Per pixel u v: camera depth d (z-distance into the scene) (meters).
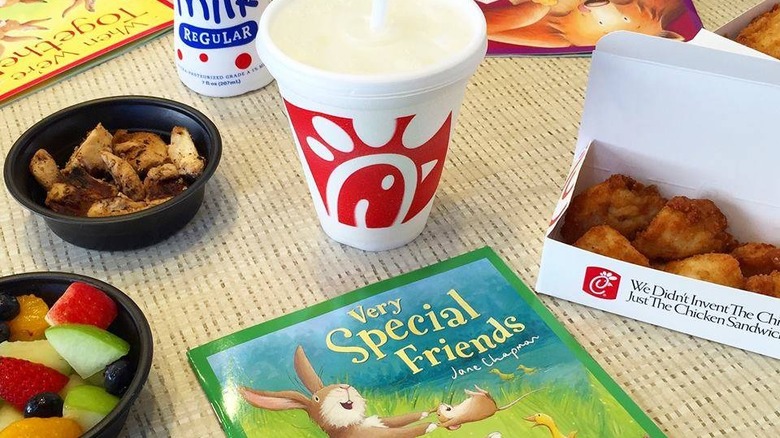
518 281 0.43
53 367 0.36
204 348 0.39
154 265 0.44
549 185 0.49
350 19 0.42
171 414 0.37
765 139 0.42
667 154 0.45
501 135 0.53
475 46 0.39
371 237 0.44
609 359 0.39
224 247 0.45
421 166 0.41
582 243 0.42
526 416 0.36
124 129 0.49
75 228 0.42
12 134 0.52
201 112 0.51
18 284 0.39
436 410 0.36
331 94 0.37
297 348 0.39
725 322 0.39
